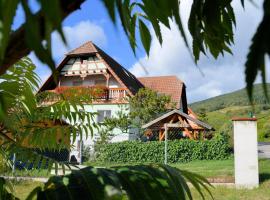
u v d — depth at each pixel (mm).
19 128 2238
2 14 428
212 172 13414
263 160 16406
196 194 9188
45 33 438
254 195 9492
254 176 10453
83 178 860
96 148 21172
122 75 30609
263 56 454
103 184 844
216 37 1330
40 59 431
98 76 30375
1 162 2326
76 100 2584
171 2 597
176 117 23172
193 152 21609
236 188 10375
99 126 2764
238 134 10656
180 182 962
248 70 462
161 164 1045
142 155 21531
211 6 971
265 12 459
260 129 41188
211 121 43156
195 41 1121
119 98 28125
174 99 32781
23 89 2141
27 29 428
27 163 2119
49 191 845
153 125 23594
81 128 2629
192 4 1049
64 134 2418
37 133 2285
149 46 1258
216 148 21547
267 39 455
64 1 646
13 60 643
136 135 25906
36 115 2346
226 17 1348
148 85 34625
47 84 26828
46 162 2014
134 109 24281
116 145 21453
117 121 22438
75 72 30219
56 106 2502
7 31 432
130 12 1246
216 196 9266
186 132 23281
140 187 890
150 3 801
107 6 487
